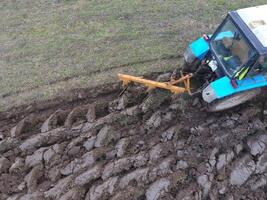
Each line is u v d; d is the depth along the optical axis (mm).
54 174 9477
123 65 11609
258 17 9289
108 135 9938
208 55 10102
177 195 9000
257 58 8875
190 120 10117
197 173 9289
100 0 13914
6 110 10750
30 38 12695
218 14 13195
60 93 11008
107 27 12859
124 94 10711
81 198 9117
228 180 9211
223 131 9867
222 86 9383
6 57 12141
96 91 11023
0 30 13070
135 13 13305
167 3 13625
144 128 10047
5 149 10016
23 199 9148
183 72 10602
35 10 13711
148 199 8961
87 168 9492
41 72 11602
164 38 12383
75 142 9891
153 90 10523
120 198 8930
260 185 9195
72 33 12750
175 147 9664
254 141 9734
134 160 9484
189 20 13000
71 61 11844
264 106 10297
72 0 14000
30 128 10422
